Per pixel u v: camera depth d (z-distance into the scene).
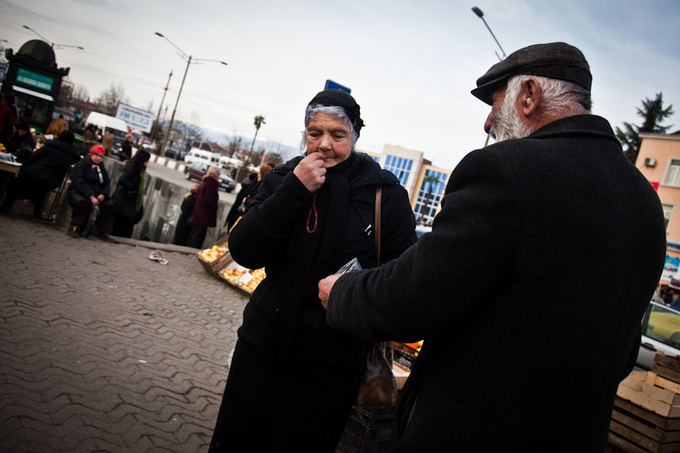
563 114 1.18
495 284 1.04
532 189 1.01
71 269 5.24
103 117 35.34
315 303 1.62
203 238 8.91
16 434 2.31
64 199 7.20
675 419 2.95
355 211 1.70
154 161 41.97
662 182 25.47
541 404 0.99
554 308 0.98
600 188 1.03
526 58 1.22
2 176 6.80
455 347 1.10
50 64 14.21
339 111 1.68
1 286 4.14
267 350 1.59
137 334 4.03
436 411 1.09
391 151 77.94
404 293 1.06
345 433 2.53
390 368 1.82
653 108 38.47
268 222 1.56
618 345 1.03
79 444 2.39
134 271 5.99
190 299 5.55
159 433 2.72
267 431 1.63
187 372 3.63
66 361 3.19
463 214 1.04
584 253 0.98
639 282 1.05
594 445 1.03
